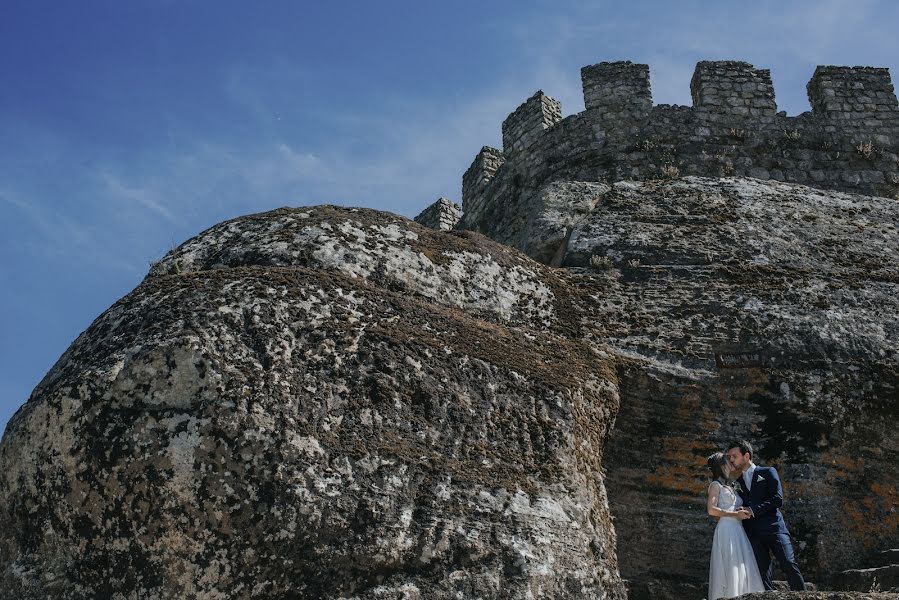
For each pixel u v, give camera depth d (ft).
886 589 38.60
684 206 52.16
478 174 80.84
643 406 43.01
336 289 38.34
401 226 44.14
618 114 70.18
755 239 50.24
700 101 70.28
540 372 39.86
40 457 33.71
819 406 43.68
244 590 31.83
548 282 45.91
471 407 37.17
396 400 35.88
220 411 33.14
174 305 36.32
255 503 32.35
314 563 32.27
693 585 40.29
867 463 43.24
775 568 41.14
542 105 73.87
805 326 45.62
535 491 36.01
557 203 53.26
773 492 35.78
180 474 32.48
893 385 44.52
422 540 33.37
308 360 35.53
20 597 32.86
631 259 48.34
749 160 68.44
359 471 33.65
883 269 49.75
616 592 36.11
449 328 39.52
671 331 45.09
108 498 32.76
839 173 68.23
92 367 34.32
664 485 42.14
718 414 43.47
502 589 33.58
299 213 43.39
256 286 37.06
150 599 31.83
